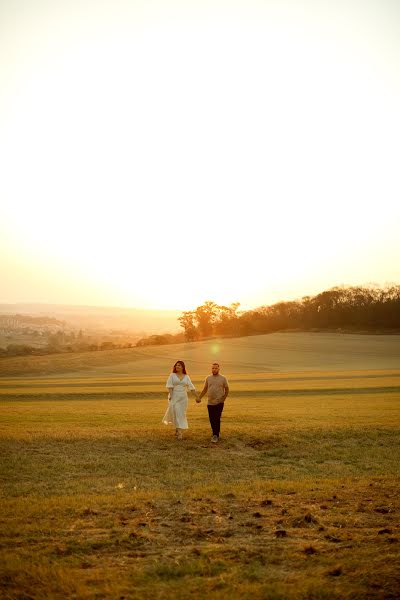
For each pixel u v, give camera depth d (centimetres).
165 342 17025
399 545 666
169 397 1574
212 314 17525
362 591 541
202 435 1614
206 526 756
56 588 556
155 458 1332
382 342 13450
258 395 3534
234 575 582
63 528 746
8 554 639
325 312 17025
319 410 2338
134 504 876
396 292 16300
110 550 661
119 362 11094
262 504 875
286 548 660
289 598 530
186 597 536
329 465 1294
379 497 925
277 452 1428
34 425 1819
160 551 658
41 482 1077
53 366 10625
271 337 14875
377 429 1717
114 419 2030
